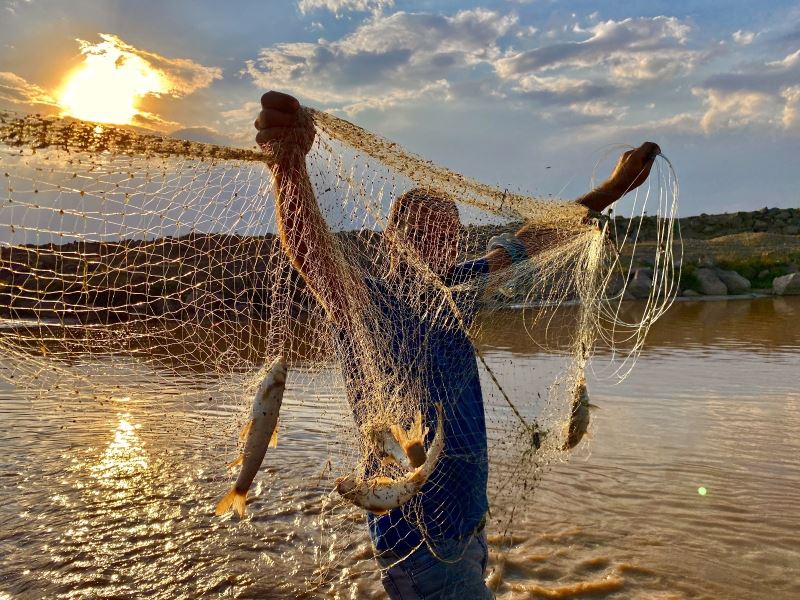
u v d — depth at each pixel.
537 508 6.02
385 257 3.18
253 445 2.93
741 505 6.14
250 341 3.43
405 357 3.04
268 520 5.92
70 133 2.18
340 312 3.04
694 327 20.39
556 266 3.83
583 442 8.02
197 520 5.90
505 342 3.90
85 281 2.80
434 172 3.26
